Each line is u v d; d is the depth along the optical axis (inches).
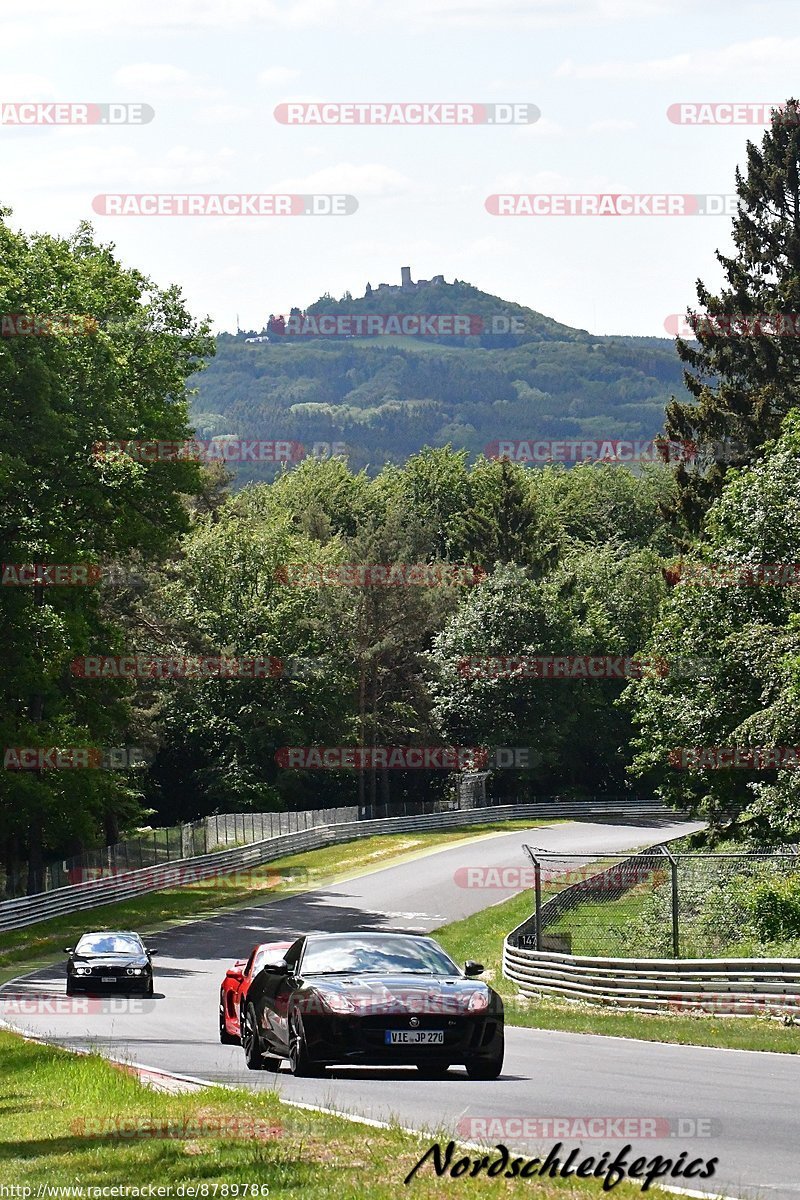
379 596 7593.5
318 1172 719.1
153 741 5792.3
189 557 7298.2
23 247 3732.8
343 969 1233.4
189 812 7155.5
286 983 1235.9
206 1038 1720.0
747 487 3336.6
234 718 7086.6
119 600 5782.5
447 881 4682.6
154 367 4114.2
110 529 4033.0
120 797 5305.1
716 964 1881.2
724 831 3535.9
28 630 3909.9
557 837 6195.9
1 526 3846.0
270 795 6978.4
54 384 3582.7
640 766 3565.5
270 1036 1263.5
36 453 3617.1
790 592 3233.3
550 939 2517.2
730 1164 774.5
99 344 3799.2
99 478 3853.3
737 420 4958.2
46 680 3932.1
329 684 7194.9
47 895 3823.8
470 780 7529.5
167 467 4079.7
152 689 6712.6
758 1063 1327.5
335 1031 1139.3
